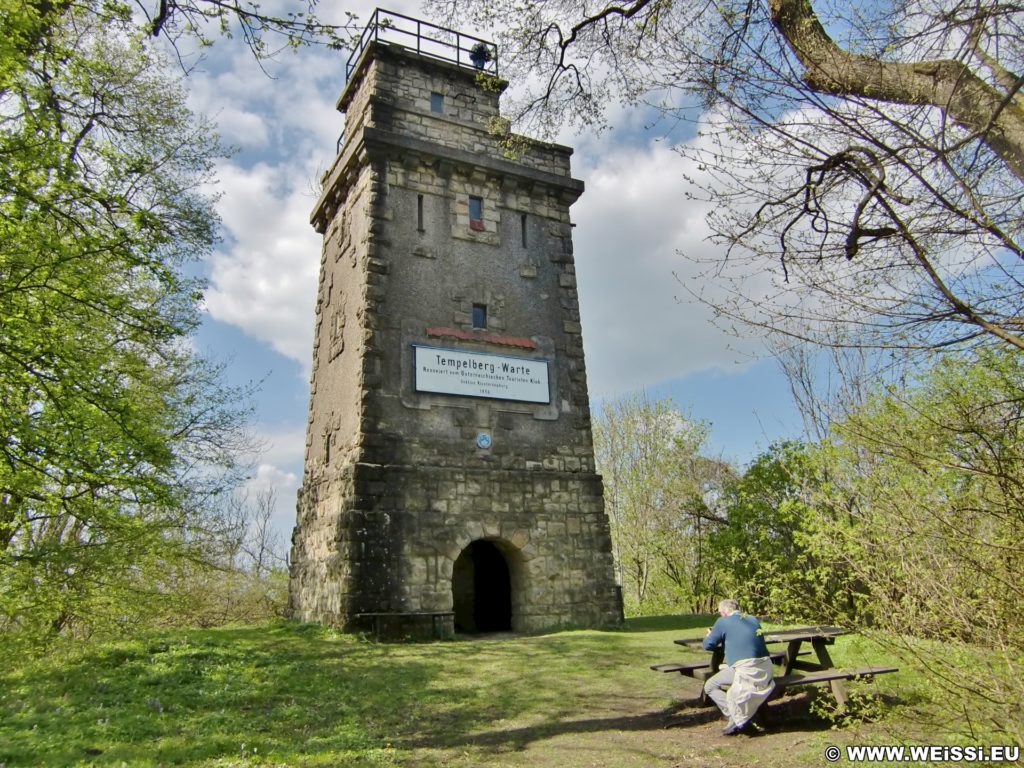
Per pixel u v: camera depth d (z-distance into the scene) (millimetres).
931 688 4820
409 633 13523
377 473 14305
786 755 6031
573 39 9094
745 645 7055
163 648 10797
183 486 13289
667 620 17453
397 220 16328
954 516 4777
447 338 16000
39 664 10008
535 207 18266
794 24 5902
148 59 12547
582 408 17219
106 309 9633
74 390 9516
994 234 4434
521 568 15594
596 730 7430
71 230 9242
